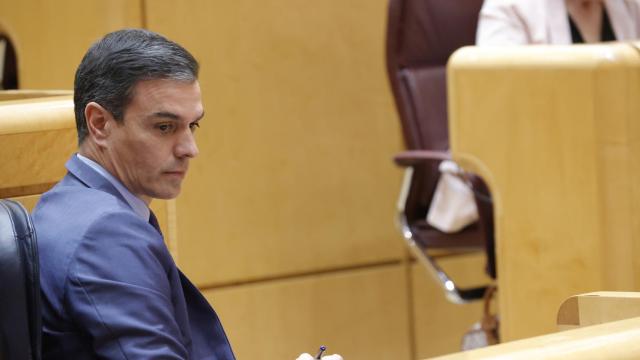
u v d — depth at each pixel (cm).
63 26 746
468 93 549
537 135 531
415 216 687
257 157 820
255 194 822
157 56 315
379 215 866
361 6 847
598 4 686
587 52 515
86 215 298
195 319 339
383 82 858
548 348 246
